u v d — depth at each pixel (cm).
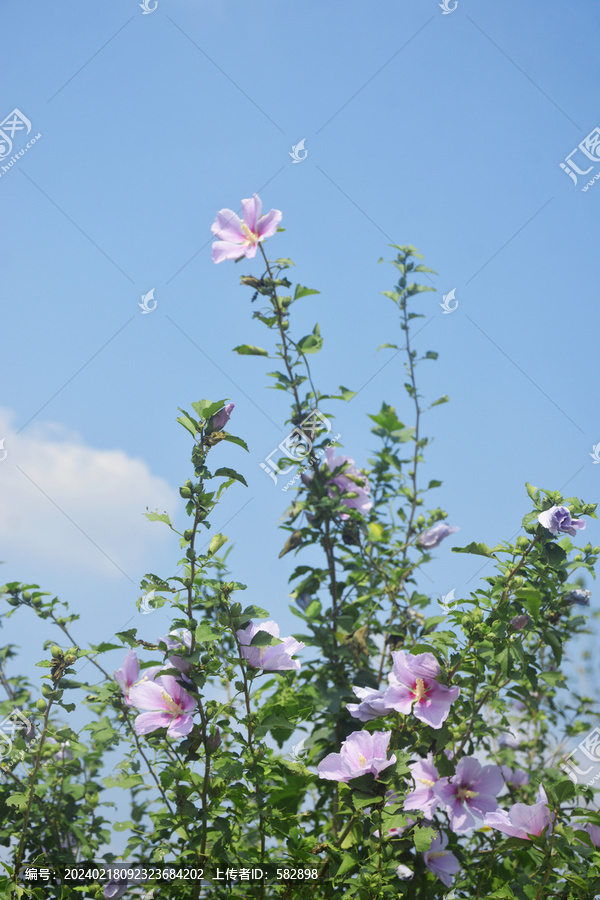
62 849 266
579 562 276
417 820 249
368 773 225
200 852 226
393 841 231
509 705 324
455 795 243
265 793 242
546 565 260
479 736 283
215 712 232
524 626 244
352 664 305
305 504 314
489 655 238
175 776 239
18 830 269
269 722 230
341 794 242
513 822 221
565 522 248
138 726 226
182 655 221
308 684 298
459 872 265
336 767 233
